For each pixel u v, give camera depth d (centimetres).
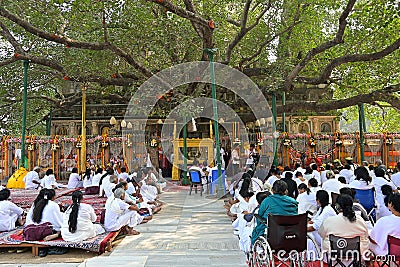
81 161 1755
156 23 1241
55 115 2258
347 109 2389
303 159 1748
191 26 1360
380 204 741
